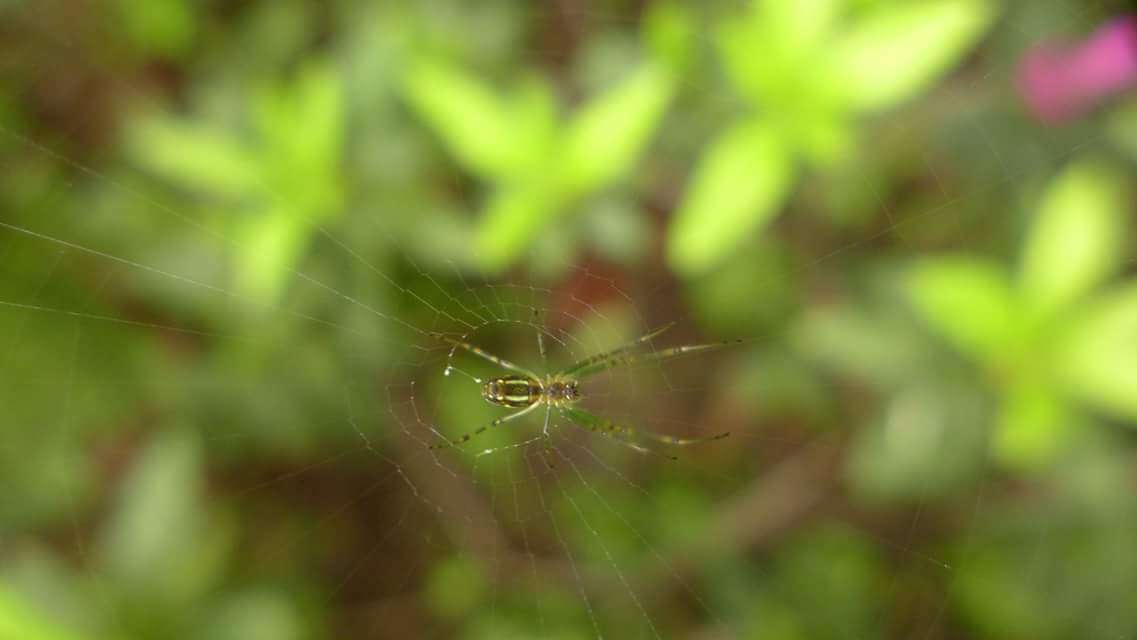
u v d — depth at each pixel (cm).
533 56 15
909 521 15
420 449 16
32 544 15
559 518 16
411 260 14
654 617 15
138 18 15
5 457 15
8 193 15
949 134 15
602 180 13
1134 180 14
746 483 15
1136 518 14
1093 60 14
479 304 15
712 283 15
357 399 15
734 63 13
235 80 15
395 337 15
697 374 15
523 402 15
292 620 15
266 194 14
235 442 15
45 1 15
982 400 14
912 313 14
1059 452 14
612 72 15
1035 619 14
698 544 15
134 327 15
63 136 15
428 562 16
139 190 15
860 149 15
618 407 16
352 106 15
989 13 13
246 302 15
